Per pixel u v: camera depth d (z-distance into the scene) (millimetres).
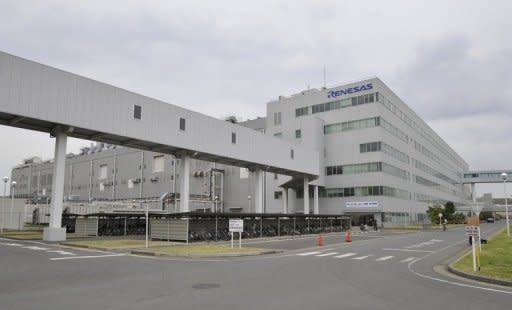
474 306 9195
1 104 26188
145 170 81688
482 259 18438
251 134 47719
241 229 24844
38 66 28250
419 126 94125
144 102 35438
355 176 69750
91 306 8844
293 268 15977
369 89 70062
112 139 35438
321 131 73312
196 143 40062
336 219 54656
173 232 31094
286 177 72312
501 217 162375
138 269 15266
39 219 62562
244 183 77438
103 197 88438
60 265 16297
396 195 73125
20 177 108000
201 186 78500
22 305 8961
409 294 10555
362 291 10906
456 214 95688
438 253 23469
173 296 9992
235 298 9789
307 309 8672
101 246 24797
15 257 19141
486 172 143250
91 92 31375
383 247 27797
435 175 107562
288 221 43719
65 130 30438
